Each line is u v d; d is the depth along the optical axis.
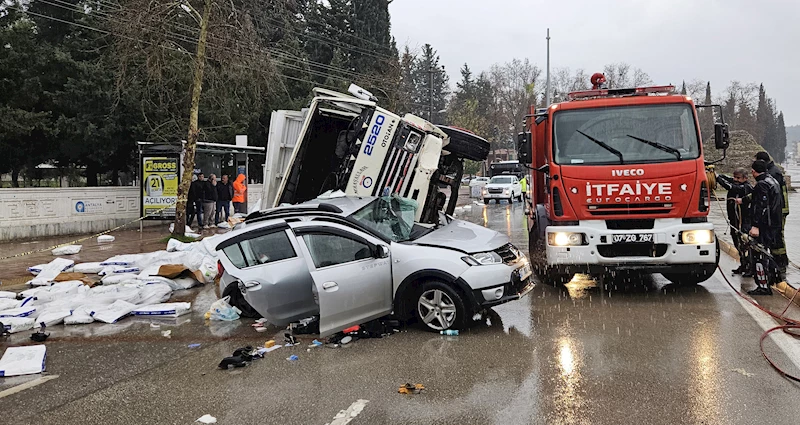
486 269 6.66
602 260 8.15
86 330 7.58
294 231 6.90
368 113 9.48
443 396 4.91
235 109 25.36
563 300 8.41
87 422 4.64
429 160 9.70
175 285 9.92
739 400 4.62
